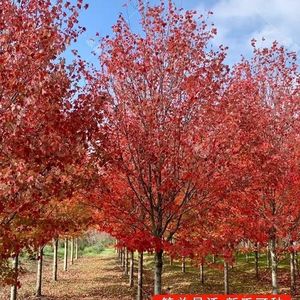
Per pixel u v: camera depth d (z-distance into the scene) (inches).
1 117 254.1
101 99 332.2
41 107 272.1
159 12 397.4
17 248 304.3
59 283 984.3
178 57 386.9
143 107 383.2
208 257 1298.0
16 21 273.3
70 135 299.4
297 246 535.2
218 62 387.5
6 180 236.1
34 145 262.8
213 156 378.6
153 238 373.7
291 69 542.9
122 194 410.6
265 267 1200.8
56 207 385.1
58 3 305.3
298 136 526.9
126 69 387.2
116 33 400.5
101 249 2410.2
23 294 813.9
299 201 504.7
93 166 324.2
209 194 392.2
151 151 378.6
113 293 842.2
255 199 474.9
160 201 396.2
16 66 263.3
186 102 384.8
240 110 411.5
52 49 276.8
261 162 433.1
